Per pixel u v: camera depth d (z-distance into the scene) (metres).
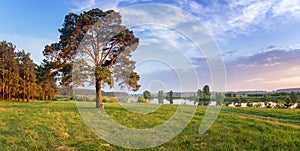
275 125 10.15
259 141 7.52
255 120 11.52
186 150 6.62
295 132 8.77
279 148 6.77
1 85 39.12
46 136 8.22
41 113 14.98
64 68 19.55
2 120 11.83
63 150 6.60
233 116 12.85
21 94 40.16
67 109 17.53
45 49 21.28
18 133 8.65
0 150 6.61
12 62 40.84
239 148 6.77
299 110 15.45
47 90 41.09
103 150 6.62
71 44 20.44
